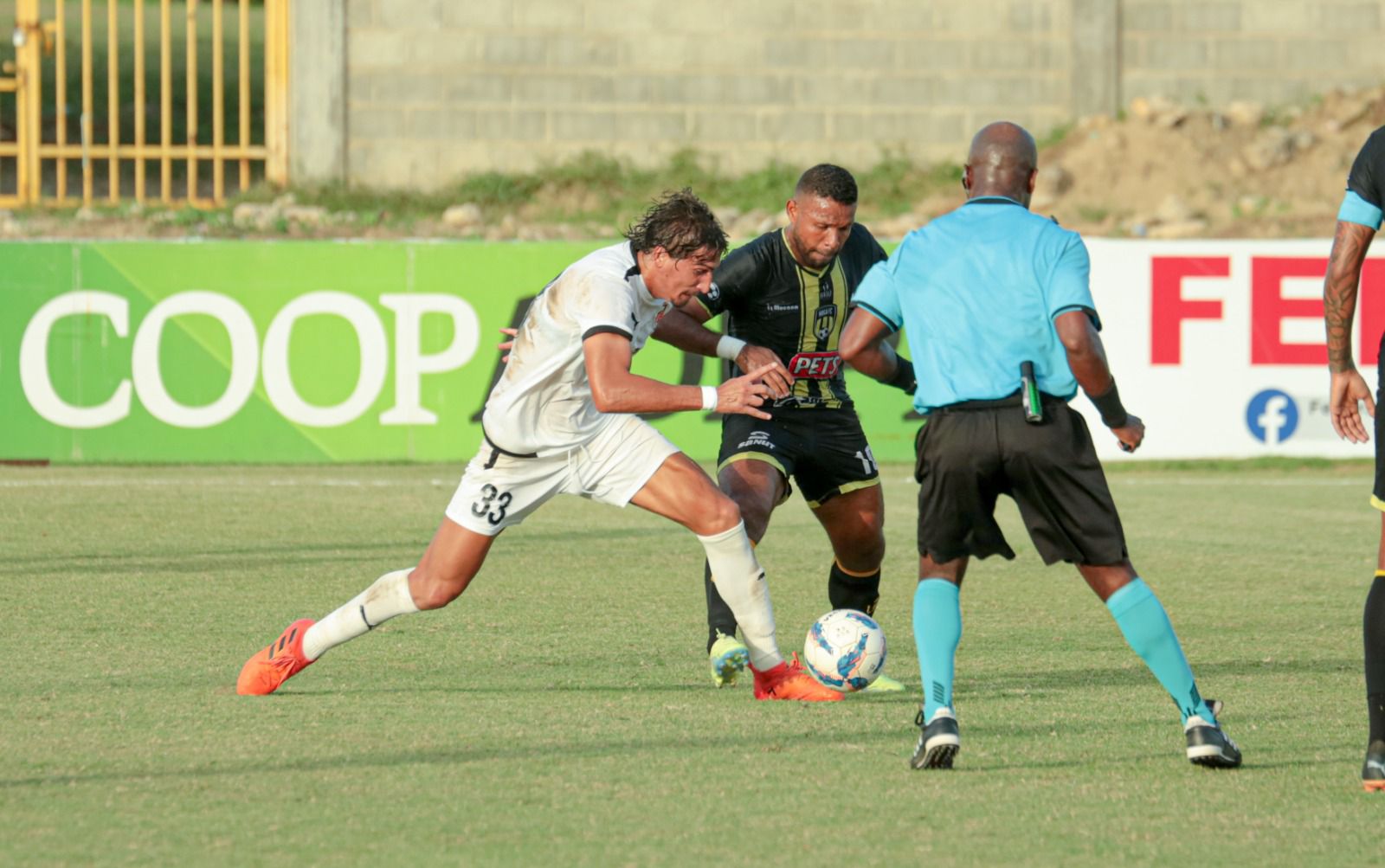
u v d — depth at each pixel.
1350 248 15.69
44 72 74.94
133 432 47.62
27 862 12.10
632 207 70.88
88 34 72.00
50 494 40.44
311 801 13.88
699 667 20.92
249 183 74.44
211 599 25.95
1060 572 30.28
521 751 15.88
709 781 14.77
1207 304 48.75
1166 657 15.07
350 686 19.25
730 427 21.62
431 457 48.47
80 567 29.22
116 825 13.11
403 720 17.28
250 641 22.28
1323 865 12.34
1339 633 24.14
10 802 13.77
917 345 15.26
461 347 48.41
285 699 18.41
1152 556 32.50
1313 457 49.47
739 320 21.75
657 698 18.83
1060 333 14.46
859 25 72.75
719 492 18.45
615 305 17.12
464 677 20.03
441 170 72.25
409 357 48.25
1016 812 13.77
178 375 47.69
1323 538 35.22
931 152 73.12
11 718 17.19
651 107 72.62
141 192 72.19
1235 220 67.75
